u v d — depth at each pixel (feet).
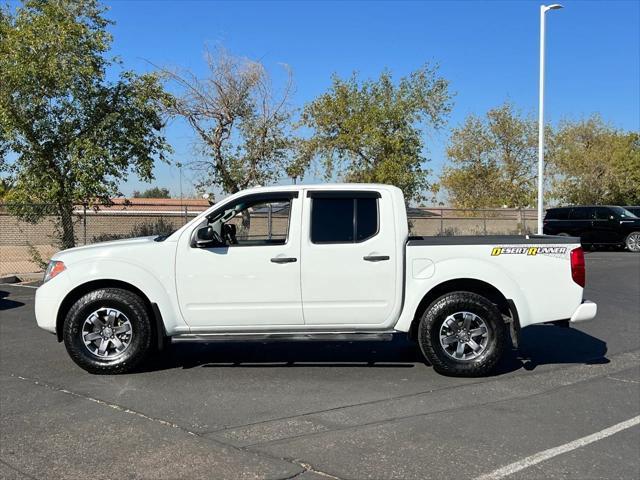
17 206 49.29
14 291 43.39
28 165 48.29
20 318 32.48
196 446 14.65
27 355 24.00
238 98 65.10
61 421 16.38
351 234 20.92
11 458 13.92
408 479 12.92
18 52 45.98
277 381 20.33
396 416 16.85
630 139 132.16
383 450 14.43
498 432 15.65
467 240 21.25
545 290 20.89
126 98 50.49
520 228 95.76
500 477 13.03
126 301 20.80
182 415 16.88
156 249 20.88
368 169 76.59
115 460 13.82
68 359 23.34
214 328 21.06
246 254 20.77
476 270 20.67
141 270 20.77
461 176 108.27
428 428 15.93
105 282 21.27
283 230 21.44
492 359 20.58
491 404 17.95
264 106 66.28
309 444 14.79
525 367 22.39
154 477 12.96
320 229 20.92
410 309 20.83
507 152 108.27
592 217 78.43
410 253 20.85
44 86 47.06
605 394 19.03
